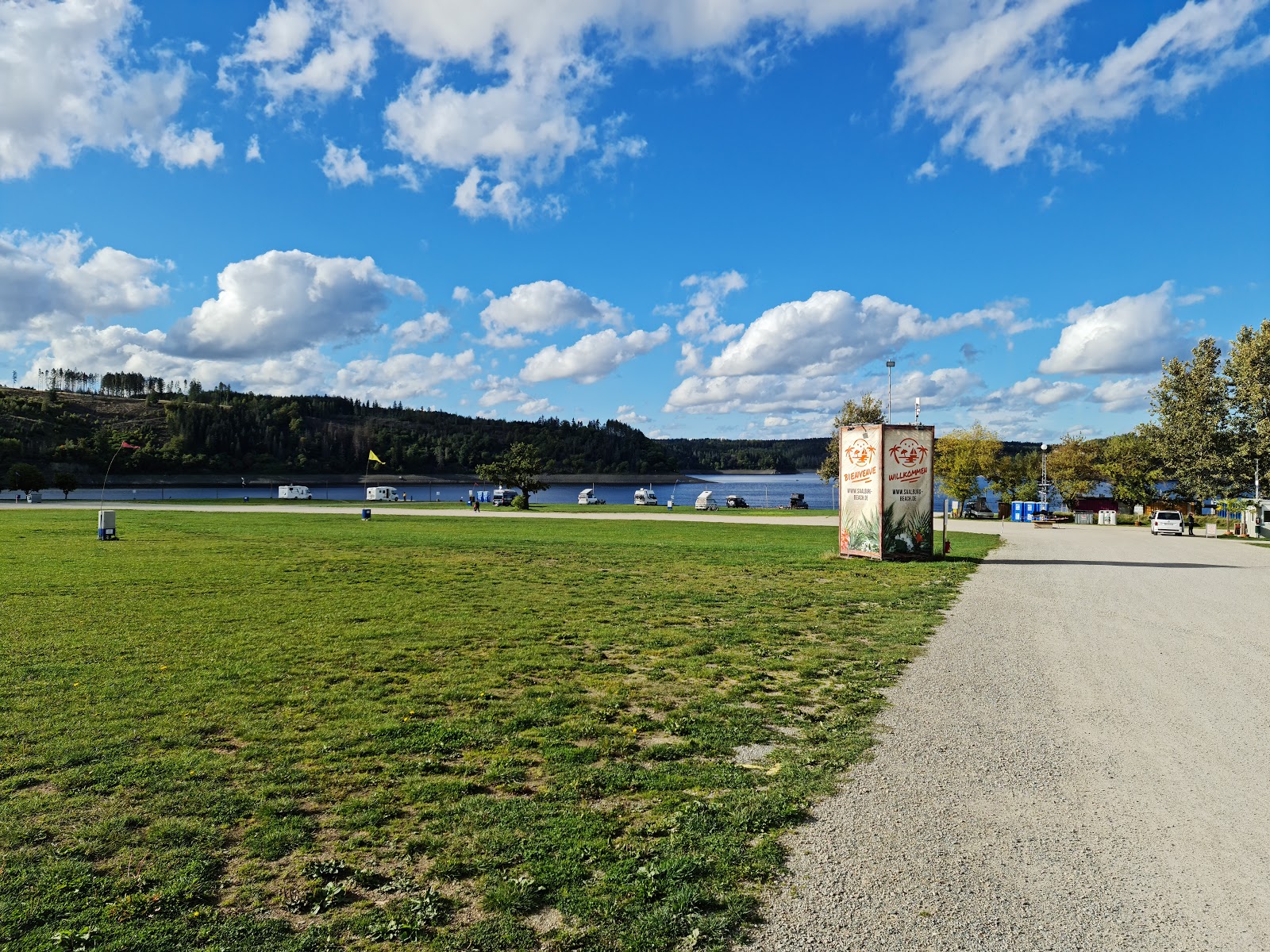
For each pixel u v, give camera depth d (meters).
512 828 5.59
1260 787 6.41
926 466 25.55
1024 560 26.16
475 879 4.90
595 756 7.15
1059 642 12.45
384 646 11.87
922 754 7.18
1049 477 78.56
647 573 21.59
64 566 21.52
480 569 22.06
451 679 9.93
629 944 4.18
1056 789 6.34
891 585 19.27
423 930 4.33
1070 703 8.95
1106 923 4.38
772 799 6.05
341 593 17.28
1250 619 14.69
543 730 7.92
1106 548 32.56
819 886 4.78
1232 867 5.05
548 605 15.95
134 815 5.85
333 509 65.94
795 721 8.23
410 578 19.84
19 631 12.79
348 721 8.15
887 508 25.33
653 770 6.77
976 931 4.29
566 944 4.18
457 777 6.60
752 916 4.45
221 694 9.14
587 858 5.14
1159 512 49.44
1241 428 57.88
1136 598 17.33
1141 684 9.81
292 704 8.78
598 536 36.16
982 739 7.64
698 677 10.14
